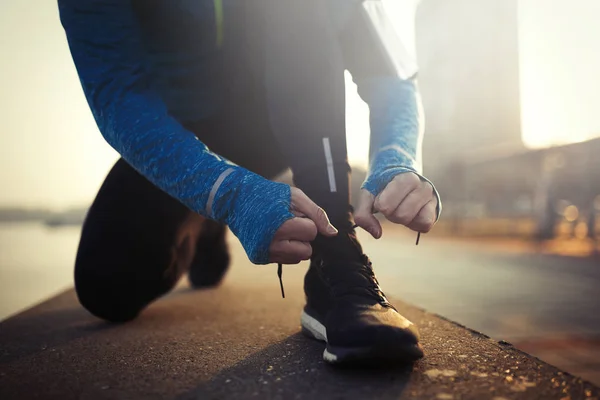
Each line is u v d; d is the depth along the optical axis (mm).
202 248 2186
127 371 938
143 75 1017
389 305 952
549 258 4199
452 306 2006
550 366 910
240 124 1384
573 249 5094
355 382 828
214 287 2332
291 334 1254
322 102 1060
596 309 1918
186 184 886
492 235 8148
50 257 5121
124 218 1361
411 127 1069
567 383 809
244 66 1305
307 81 1054
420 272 3322
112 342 1208
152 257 1411
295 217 799
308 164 1054
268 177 1586
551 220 6273
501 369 890
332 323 913
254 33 1256
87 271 1371
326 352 913
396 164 951
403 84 1146
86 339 1252
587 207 6137
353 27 1164
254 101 1351
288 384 827
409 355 864
